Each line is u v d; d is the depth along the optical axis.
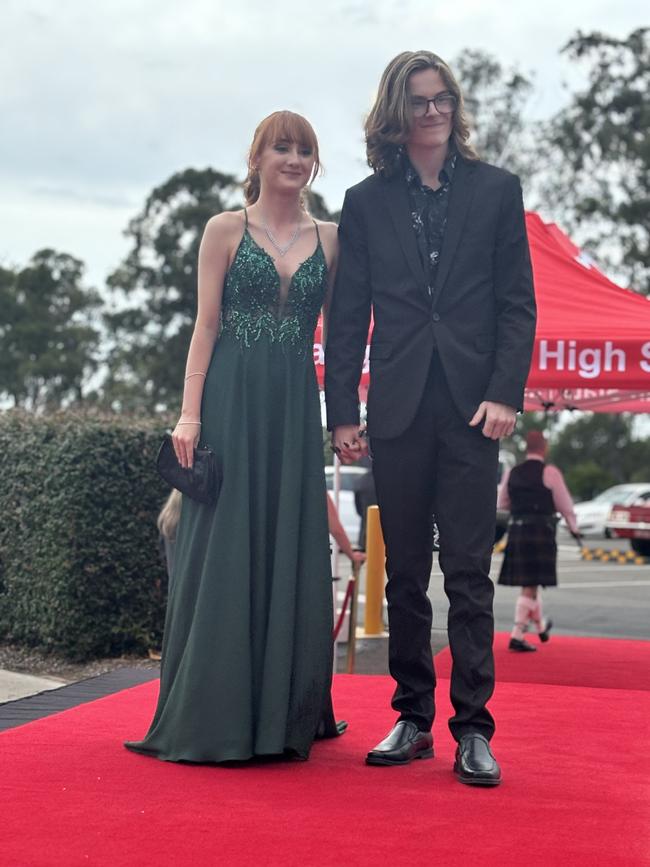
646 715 5.36
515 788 3.90
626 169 41.72
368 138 4.43
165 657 4.45
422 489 4.38
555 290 7.04
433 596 4.43
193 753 4.18
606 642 9.38
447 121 4.32
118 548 8.03
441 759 4.36
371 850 3.15
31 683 7.14
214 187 45.69
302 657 4.35
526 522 8.80
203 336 4.55
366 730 4.88
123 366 45.78
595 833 3.35
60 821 3.38
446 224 4.33
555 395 9.12
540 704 5.65
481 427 4.26
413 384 4.30
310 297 4.55
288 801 3.67
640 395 8.73
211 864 3.00
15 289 51.91
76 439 7.95
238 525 4.37
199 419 4.49
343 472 19.61
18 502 8.38
